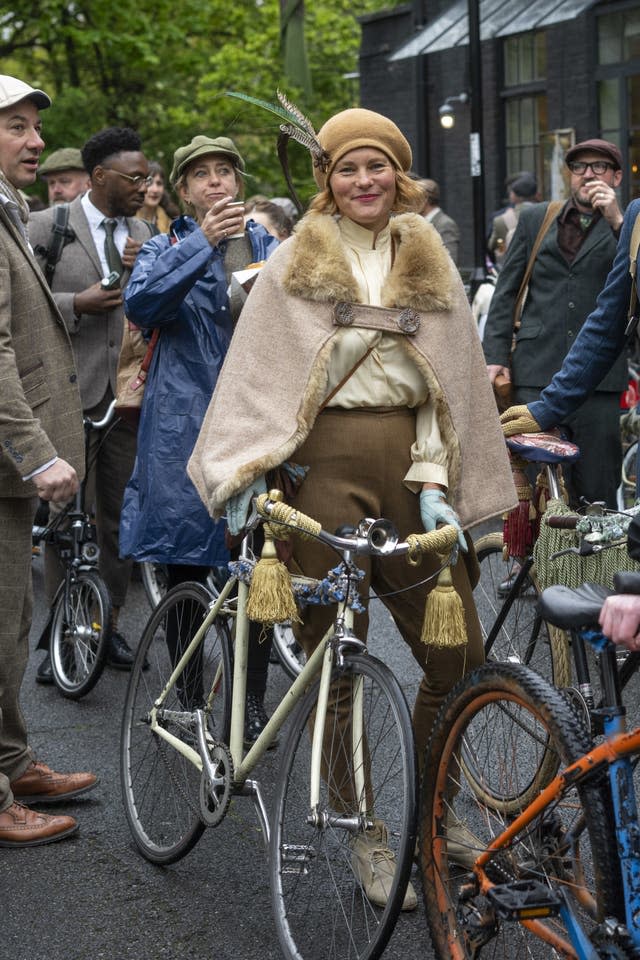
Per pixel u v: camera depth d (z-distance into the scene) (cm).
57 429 526
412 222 430
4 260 499
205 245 572
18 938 452
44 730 672
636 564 473
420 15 2270
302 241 423
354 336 423
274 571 416
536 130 2078
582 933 340
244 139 2748
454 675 455
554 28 1989
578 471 756
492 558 589
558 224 759
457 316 433
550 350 756
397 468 438
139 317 579
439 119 2275
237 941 446
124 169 789
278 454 416
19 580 520
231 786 452
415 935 444
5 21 2894
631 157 1900
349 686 415
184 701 499
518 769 376
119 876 499
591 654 414
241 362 429
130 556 593
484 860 368
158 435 590
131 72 3050
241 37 3105
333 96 2977
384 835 404
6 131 514
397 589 451
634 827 332
